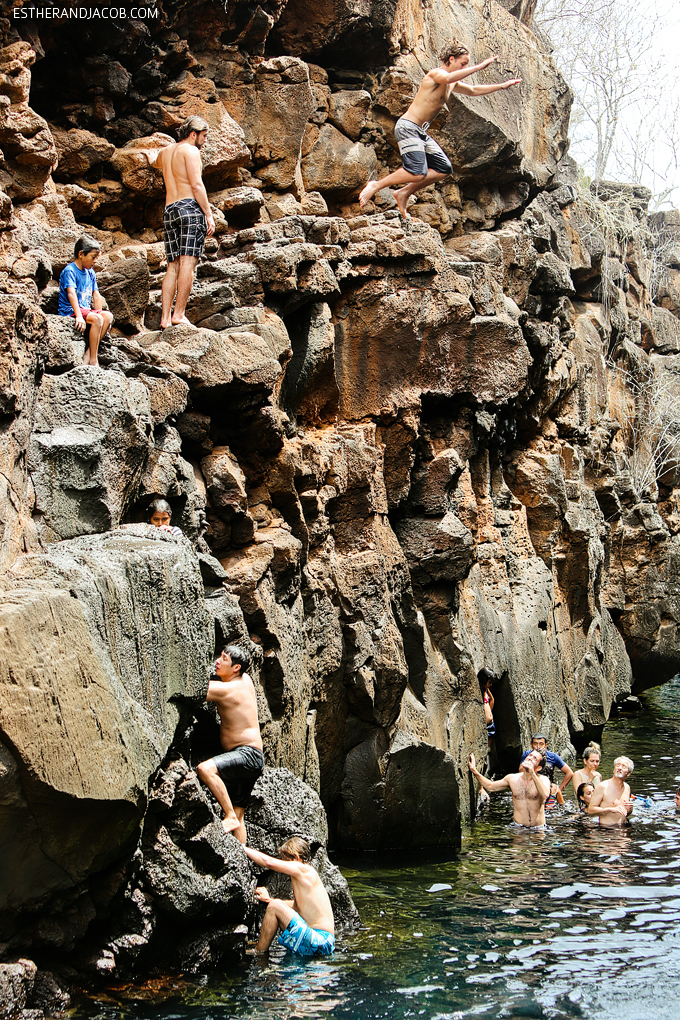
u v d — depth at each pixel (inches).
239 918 250.1
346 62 526.9
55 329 279.6
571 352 708.0
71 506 258.2
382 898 329.4
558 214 709.9
